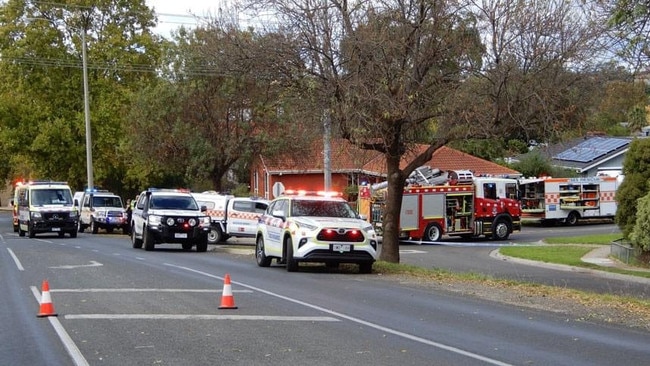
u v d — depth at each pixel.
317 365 8.21
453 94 18.02
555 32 17.09
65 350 9.00
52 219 35.84
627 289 18.42
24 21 48.84
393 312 12.21
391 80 18.00
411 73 18.06
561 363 8.52
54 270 18.78
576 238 37.22
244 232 33.59
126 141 43.00
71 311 12.00
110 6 50.19
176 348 9.12
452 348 9.29
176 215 26.97
